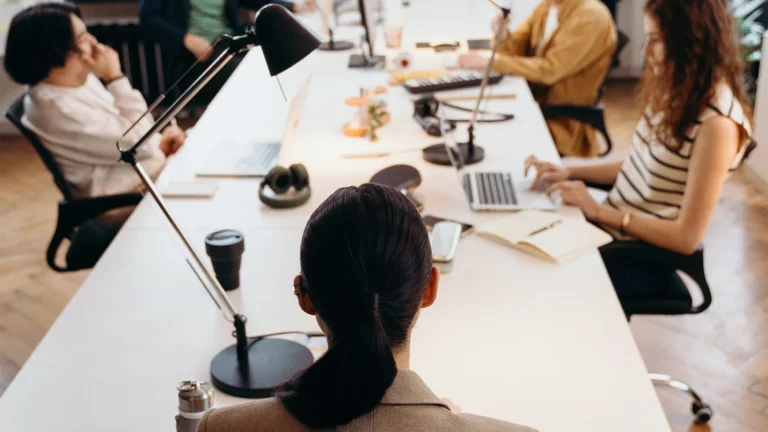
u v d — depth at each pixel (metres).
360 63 3.81
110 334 1.72
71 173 2.71
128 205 2.60
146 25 4.73
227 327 1.74
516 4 4.74
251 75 3.75
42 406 1.49
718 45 2.08
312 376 0.83
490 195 2.34
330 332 0.87
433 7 5.06
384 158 2.70
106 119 2.73
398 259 0.83
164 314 1.79
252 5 4.98
